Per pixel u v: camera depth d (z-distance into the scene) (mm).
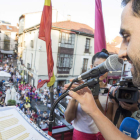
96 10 2209
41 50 12992
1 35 29469
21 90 12633
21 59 20250
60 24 13508
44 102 10422
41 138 755
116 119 1095
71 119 1273
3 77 13305
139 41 411
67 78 14086
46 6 2119
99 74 750
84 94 681
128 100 858
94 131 1232
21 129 794
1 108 953
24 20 18625
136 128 686
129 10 437
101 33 2182
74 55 14070
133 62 435
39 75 13117
